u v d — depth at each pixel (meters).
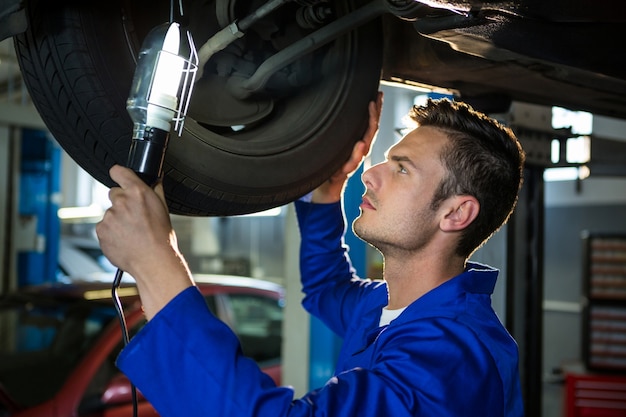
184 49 1.22
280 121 1.58
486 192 1.41
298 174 1.51
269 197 1.48
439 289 1.38
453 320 1.28
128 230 1.09
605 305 4.43
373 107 1.68
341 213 1.89
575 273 8.54
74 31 1.26
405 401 1.14
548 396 6.76
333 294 1.87
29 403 3.41
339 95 1.60
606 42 1.46
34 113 6.82
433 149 1.40
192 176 1.36
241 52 1.53
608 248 4.46
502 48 1.42
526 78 2.10
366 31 1.65
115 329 3.78
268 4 1.31
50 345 3.83
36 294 4.41
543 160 2.98
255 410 1.07
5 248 6.78
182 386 1.08
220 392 1.07
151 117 1.08
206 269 12.09
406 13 1.33
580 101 2.34
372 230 1.42
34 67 1.32
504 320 2.80
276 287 5.49
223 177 1.39
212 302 4.74
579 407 4.37
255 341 4.88
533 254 3.05
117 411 3.48
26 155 7.11
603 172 3.92
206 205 1.41
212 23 1.50
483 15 1.29
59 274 8.45
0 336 3.96
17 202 6.84
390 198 1.41
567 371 4.48
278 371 4.77
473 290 1.40
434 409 1.15
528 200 3.06
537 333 3.03
